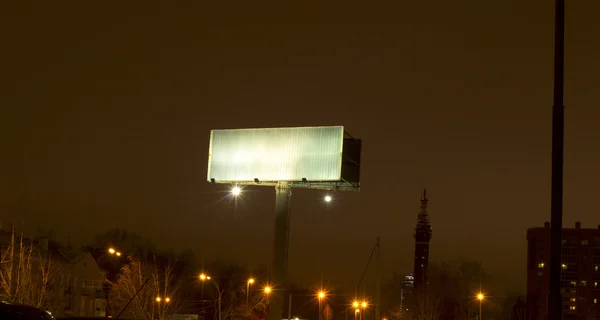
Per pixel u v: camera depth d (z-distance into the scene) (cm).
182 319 7362
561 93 1435
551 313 1372
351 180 3834
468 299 13250
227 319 7156
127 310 6022
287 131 3891
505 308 15775
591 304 19838
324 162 3791
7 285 4362
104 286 7969
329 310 8369
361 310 6319
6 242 4744
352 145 3869
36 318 2000
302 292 9025
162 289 7519
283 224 3850
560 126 1426
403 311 12762
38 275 4997
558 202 1404
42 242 6625
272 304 3778
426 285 13488
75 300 7200
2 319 1944
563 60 1444
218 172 3994
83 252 7594
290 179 3838
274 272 3806
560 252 1388
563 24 1455
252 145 3947
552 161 1420
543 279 19450
